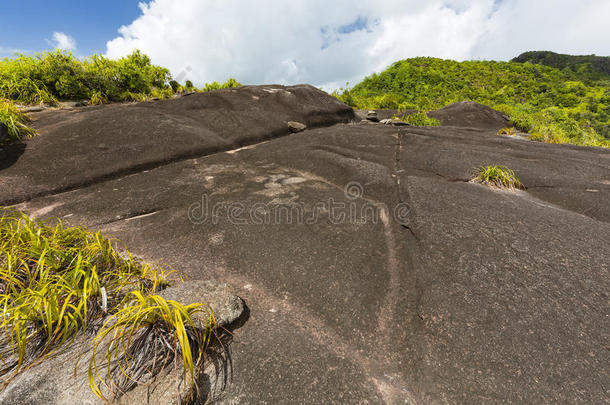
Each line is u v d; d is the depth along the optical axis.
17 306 1.26
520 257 1.92
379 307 1.66
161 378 1.15
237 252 2.25
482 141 5.38
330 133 6.11
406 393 1.17
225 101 7.73
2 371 1.18
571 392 1.12
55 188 3.44
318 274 1.97
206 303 1.51
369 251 2.21
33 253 1.66
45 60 7.18
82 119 5.29
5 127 4.17
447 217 2.50
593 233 2.20
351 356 1.35
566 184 3.29
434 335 1.43
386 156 4.62
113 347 1.23
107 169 3.92
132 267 1.91
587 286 1.64
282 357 1.32
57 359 1.21
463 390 1.17
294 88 8.97
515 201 2.86
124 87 9.16
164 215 2.89
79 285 1.58
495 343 1.34
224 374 1.23
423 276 1.84
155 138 4.89
